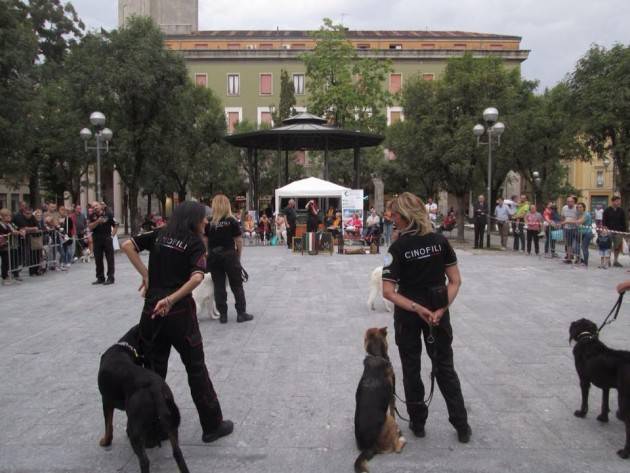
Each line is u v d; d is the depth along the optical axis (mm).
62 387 5203
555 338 6887
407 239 3875
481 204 20297
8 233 12203
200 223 3961
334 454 3785
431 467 3578
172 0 63594
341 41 37656
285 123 25156
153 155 27375
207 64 57188
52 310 8961
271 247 21156
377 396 3533
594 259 16391
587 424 4270
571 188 42062
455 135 25109
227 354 6230
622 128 24266
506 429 4184
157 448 3895
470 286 10984
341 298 9703
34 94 21703
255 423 4309
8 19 19875
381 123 38875
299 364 5836
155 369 4016
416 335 3930
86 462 3703
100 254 11812
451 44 61344
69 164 34906
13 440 4047
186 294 3771
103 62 25172
